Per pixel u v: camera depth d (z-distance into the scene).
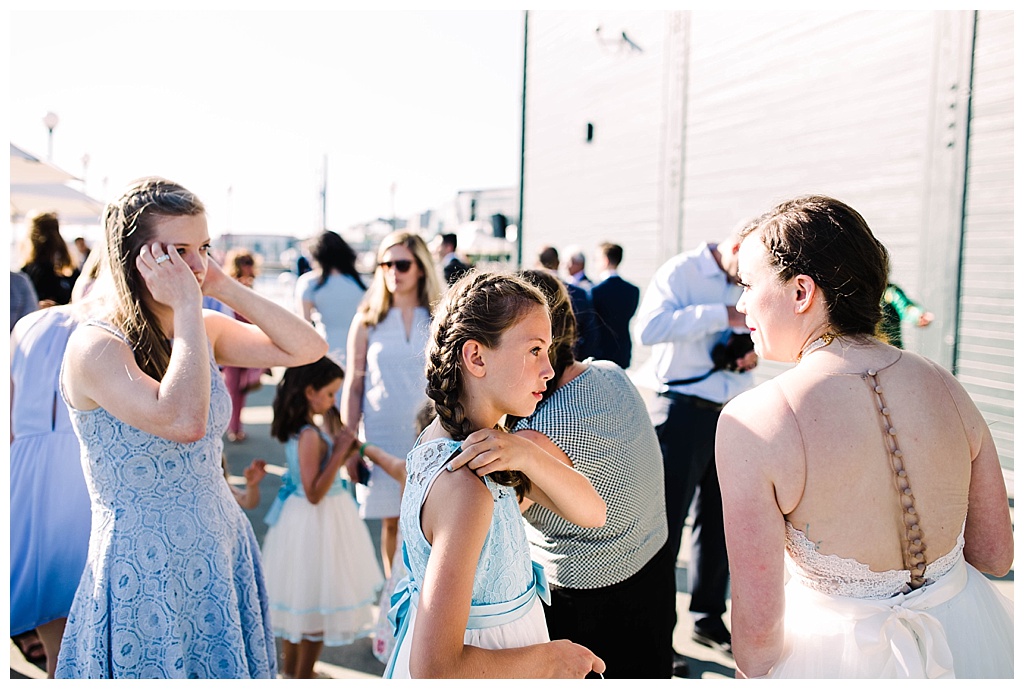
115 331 1.68
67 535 2.13
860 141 5.45
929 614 1.36
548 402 1.76
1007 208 4.36
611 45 9.22
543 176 11.39
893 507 1.35
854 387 1.36
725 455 1.40
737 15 6.86
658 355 3.27
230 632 1.77
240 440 6.84
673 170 7.99
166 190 1.75
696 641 3.17
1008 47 4.33
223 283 2.08
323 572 2.85
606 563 1.77
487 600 1.33
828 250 1.39
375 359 3.42
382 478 3.37
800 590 1.45
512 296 1.33
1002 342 4.38
